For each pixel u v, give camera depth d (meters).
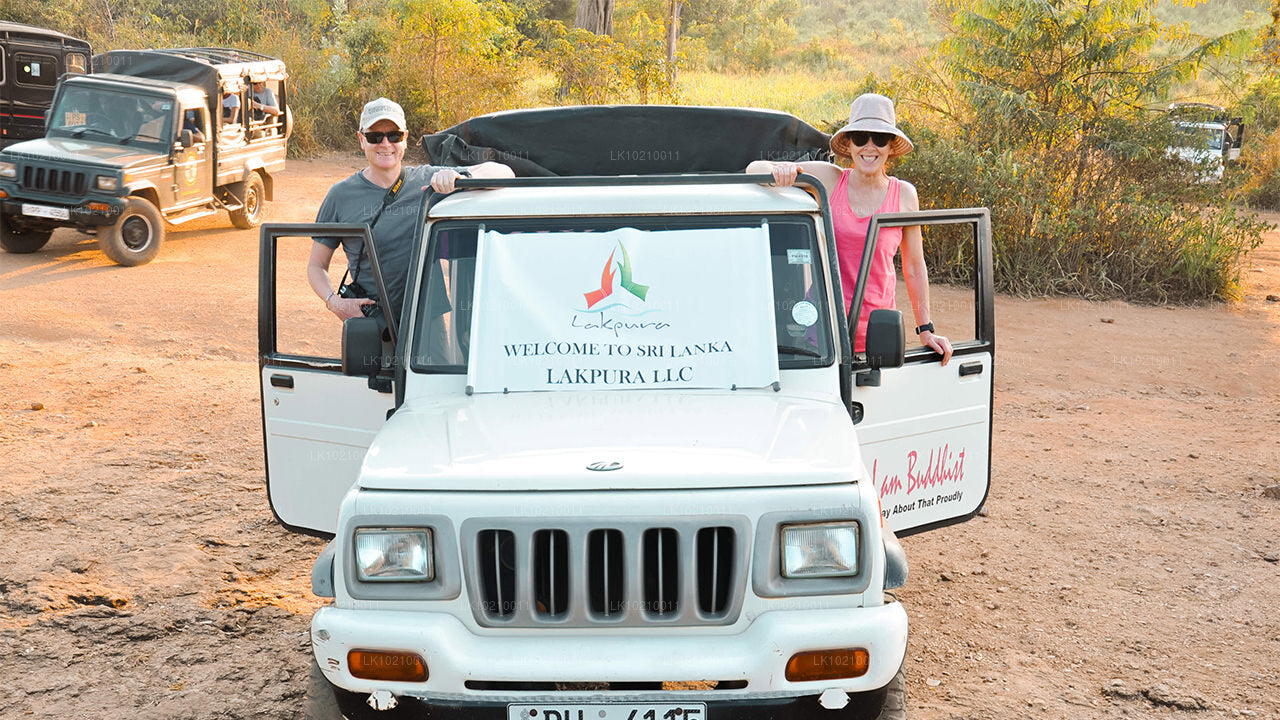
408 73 25.55
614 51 23.23
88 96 13.93
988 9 16.00
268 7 30.86
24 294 11.45
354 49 26.00
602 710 3.06
